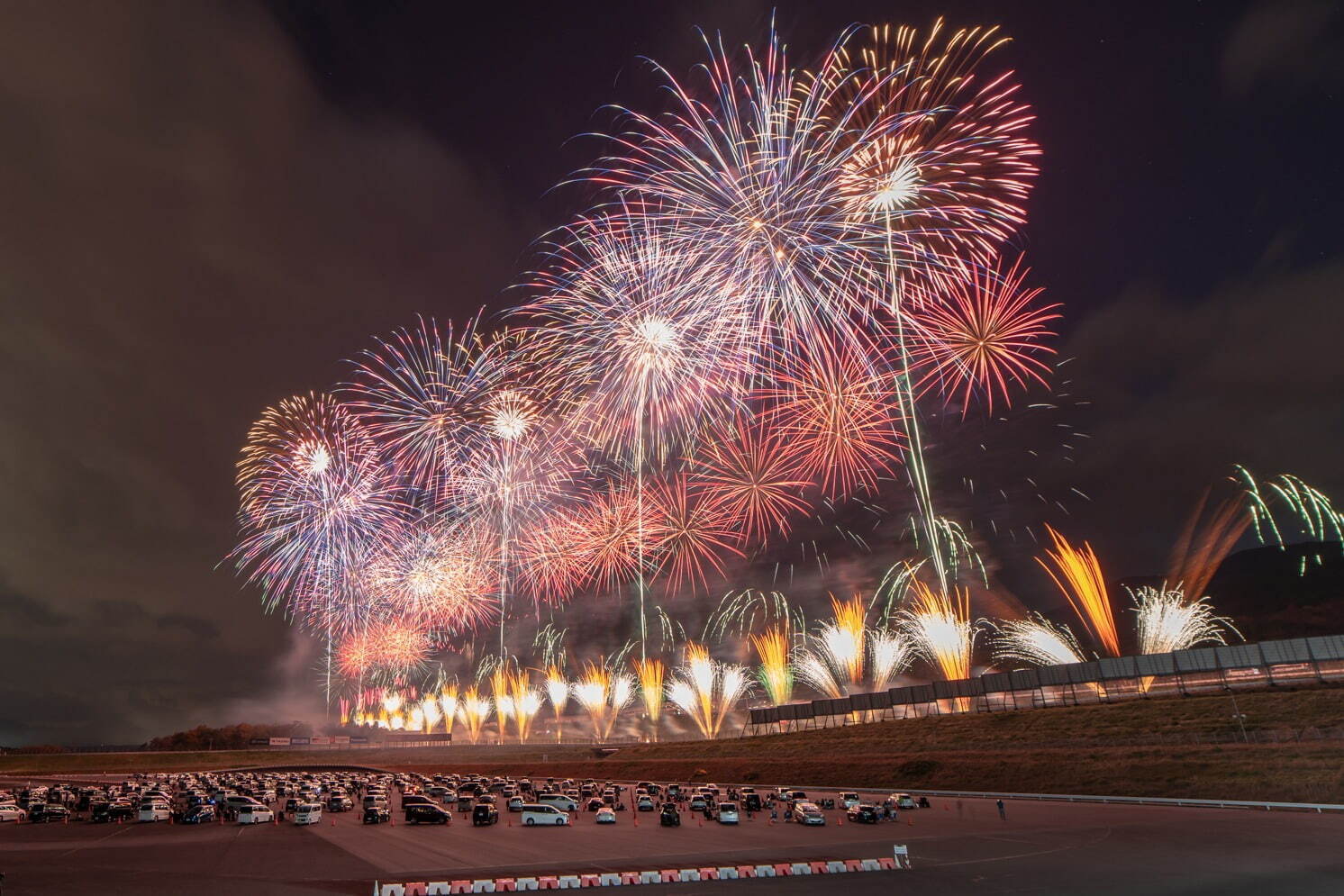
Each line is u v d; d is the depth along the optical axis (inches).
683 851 1692.9
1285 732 2459.4
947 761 3147.1
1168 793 2324.1
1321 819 1851.6
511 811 2800.2
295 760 6063.0
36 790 3516.2
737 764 3996.1
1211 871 1288.1
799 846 1745.8
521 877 1353.3
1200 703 2878.9
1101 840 1664.6
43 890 1289.4
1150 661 3139.8
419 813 2385.6
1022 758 2942.9
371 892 1258.6
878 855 1577.3
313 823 2412.6
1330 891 1114.7
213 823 2498.8
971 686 3727.9
